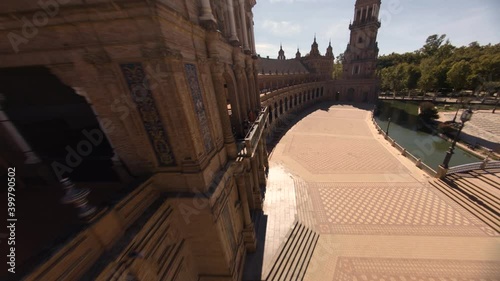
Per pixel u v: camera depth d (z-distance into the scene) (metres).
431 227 15.11
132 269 5.87
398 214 16.58
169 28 5.93
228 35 12.03
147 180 7.39
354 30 62.38
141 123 6.90
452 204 17.16
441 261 12.66
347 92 68.06
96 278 4.78
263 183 19.70
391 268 12.43
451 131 37.06
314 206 18.09
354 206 17.84
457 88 54.47
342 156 28.03
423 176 21.61
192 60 7.50
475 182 18.12
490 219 15.09
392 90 75.38
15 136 6.77
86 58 5.76
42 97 6.46
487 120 40.09
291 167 25.44
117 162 7.54
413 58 85.62
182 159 7.48
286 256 12.96
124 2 5.08
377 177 22.30
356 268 12.54
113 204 5.85
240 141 13.36
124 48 5.75
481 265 12.29
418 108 57.69
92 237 5.11
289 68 58.22
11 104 6.46
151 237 6.73
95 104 6.52
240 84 13.70
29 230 6.20
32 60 5.75
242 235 12.57
